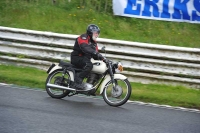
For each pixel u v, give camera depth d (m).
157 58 20.55
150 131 11.57
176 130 12.02
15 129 10.48
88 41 15.81
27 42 21.70
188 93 19.03
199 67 20.09
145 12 24.14
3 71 20.00
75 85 15.72
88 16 25.28
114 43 20.75
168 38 24.14
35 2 26.48
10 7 25.83
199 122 13.53
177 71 20.19
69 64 16.09
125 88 17.77
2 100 14.09
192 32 24.88
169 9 23.94
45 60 21.25
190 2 23.88
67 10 25.77
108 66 15.51
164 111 14.95
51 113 12.80
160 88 19.55
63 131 10.69
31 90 16.88
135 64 20.47
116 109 14.56
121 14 24.52
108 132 10.99
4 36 21.69
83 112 13.48
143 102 16.75
